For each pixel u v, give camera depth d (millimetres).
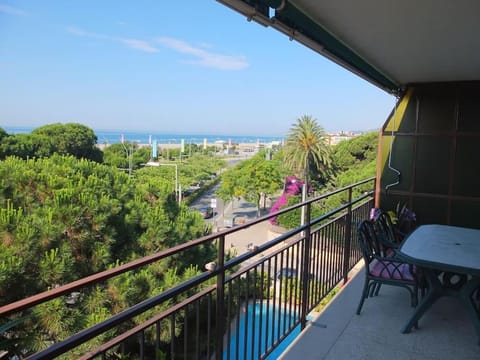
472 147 3924
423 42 2514
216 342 1632
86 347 4879
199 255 8992
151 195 9609
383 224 3203
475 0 1787
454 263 2105
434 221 4141
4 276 5281
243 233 26172
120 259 7730
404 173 4285
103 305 6406
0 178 7016
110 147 45406
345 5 1862
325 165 29875
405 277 2531
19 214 6207
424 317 2561
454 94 3986
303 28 1985
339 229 3164
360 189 15312
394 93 4098
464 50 2709
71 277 6305
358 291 3041
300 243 2434
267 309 2094
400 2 1821
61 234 6555
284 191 31922
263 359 2021
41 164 8164
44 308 5223
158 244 8133
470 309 2203
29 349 4926
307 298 2486
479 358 2057
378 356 2086
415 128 4207
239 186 34938
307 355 2096
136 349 3869
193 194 44406
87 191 7406
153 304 1207
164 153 65250
